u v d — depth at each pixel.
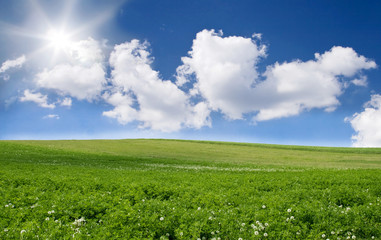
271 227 9.27
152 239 8.50
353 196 14.13
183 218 9.95
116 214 10.01
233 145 80.38
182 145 75.81
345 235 9.33
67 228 8.95
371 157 55.34
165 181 19.91
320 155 59.34
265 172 27.44
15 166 28.72
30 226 8.70
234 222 9.73
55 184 17.06
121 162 39.38
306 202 12.61
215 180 20.23
